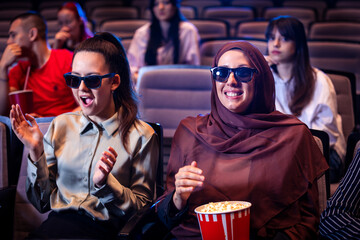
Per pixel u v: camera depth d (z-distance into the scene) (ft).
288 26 8.25
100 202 5.78
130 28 16.21
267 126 5.90
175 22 12.25
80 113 6.22
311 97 8.27
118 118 6.04
